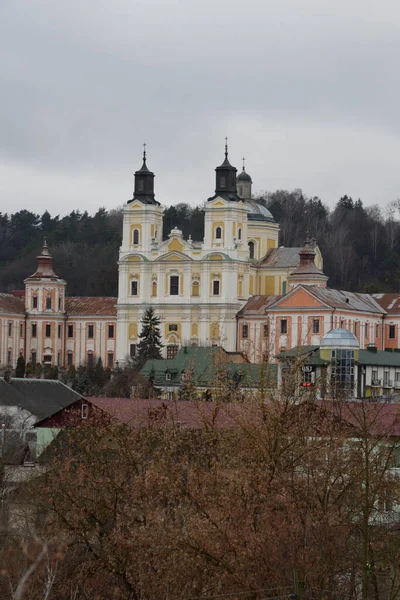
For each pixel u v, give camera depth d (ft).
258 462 279.69
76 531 294.87
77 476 312.09
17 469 409.69
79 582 281.54
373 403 338.54
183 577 263.29
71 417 399.85
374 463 284.82
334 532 265.95
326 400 332.80
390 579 272.92
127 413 368.27
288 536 261.03
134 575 281.33
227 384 321.73
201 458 296.71
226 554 260.83
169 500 285.02
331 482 284.00
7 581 256.73
